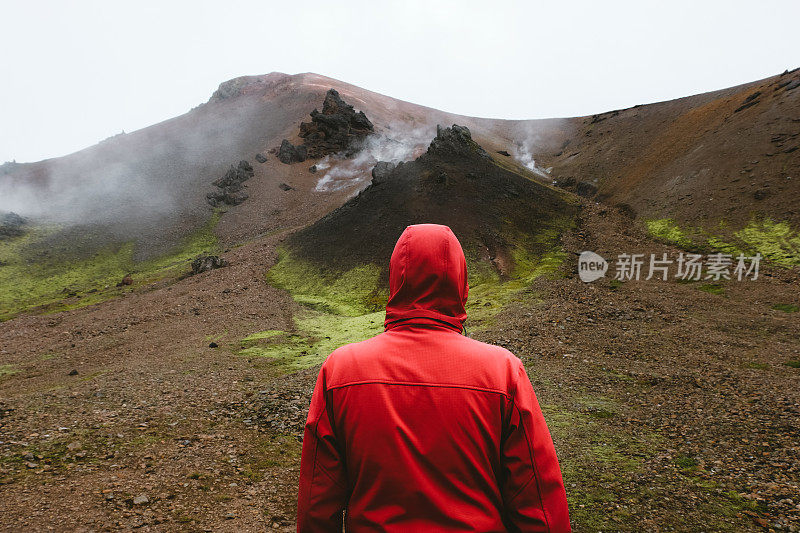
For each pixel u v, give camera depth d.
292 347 23.72
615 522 6.48
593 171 91.12
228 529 6.36
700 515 6.62
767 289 28.91
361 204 58.72
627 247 44.03
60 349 29.61
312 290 42.06
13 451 9.20
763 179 52.94
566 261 40.09
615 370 14.91
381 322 28.19
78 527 6.16
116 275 69.31
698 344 18.09
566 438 9.82
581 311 22.52
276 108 160.50
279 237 63.06
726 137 67.38
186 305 39.16
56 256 77.44
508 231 48.50
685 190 59.28
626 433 10.05
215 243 78.06
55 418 11.75
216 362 20.64
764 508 6.76
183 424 11.34
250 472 8.52
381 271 42.28
